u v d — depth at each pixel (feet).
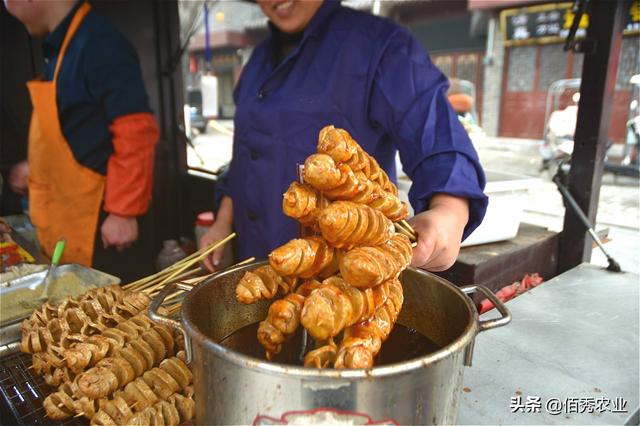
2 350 3.71
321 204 2.35
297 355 2.87
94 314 3.77
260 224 5.74
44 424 3.02
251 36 46.39
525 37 32.99
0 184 8.61
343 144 2.32
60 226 8.28
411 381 1.91
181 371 3.20
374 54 4.83
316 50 5.19
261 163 5.55
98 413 2.86
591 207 6.04
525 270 6.02
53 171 8.04
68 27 7.50
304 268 2.27
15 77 9.61
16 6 7.61
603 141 5.81
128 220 8.02
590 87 5.63
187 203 11.89
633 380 3.45
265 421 1.93
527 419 3.03
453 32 37.52
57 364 3.27
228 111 49.39
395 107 4.61
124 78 7.68
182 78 11.25
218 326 2.93
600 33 5.40
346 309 2.14
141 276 10.12
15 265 5.50
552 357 3.74
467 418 3.02
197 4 10.43
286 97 5.27
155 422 2.85
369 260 2.10
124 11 10.17
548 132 21.95
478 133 15.74
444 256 3.40
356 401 1.86
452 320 2.71
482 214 3.84
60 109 7.64
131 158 7.80
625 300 4.76
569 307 4.61
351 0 12.25
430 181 3.91
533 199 14.69
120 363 3.11
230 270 2.93
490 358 3.71
